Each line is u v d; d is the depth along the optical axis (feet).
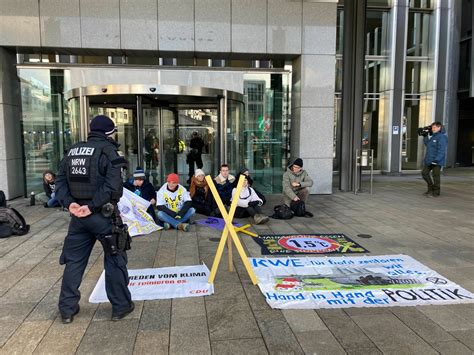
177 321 10.85
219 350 9.46
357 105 33.73
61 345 9.66
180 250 17.19
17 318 11.06
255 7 30.55
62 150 30.71
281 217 23.34
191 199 23.25
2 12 28.22
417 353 9.34
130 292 11.93
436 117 51.21
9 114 29.45
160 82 30.55
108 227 10.51
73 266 10.83
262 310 11.49
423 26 50.88
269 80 33.14
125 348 9.54
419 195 32.76
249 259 15.89
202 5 30.04
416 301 12.02
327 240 18.76
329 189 32.91
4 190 29.04
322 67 31.68
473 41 32.96
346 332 10.27
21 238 19.15
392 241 18.67
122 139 31.37
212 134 33.27
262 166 33.78
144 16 29.60
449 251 17.13
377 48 51.21
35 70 30.30
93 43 29.25
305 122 32.01
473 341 9.86
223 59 32.81
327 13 31.27
